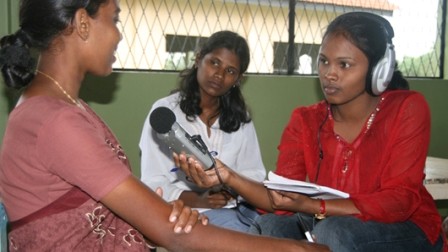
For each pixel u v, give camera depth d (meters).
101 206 1.37
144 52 3.54
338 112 1.95
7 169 1.36
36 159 1.30
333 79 1.81
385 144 1.85
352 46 1.79
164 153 2.71
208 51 2.77
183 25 3.63
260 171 2.96
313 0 3.98
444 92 4.31
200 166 1.73
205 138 2.79
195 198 2.62
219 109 2.85
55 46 1.38
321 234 1.69
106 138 1.46
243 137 2.90
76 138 1.28
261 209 1.93
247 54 2.83
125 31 3.48
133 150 3.44
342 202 1.75
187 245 1.36
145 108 3.45
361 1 4.13
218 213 2.58
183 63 3.66
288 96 3.83
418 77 4.32
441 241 1.87
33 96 1.36
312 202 1.75
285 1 3.90
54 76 1.39
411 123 1.82
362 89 1.83
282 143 2.06
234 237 1.38
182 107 2.78
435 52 4.38
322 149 1.95
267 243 1.40
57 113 1.29
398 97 1.89
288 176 1.99
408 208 1.75
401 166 1.79
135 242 1.43
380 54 1.79
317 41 4.03
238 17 3.78
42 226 1.34
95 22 1.39
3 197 1.40
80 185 1.30
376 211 1.72
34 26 1.37
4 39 1.42
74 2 1.35
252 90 3.72
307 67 4.02
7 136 1.37
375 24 1.81
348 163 1.89
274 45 3.90
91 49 1.40
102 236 1.39
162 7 3.56
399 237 1.72
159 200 1.35
